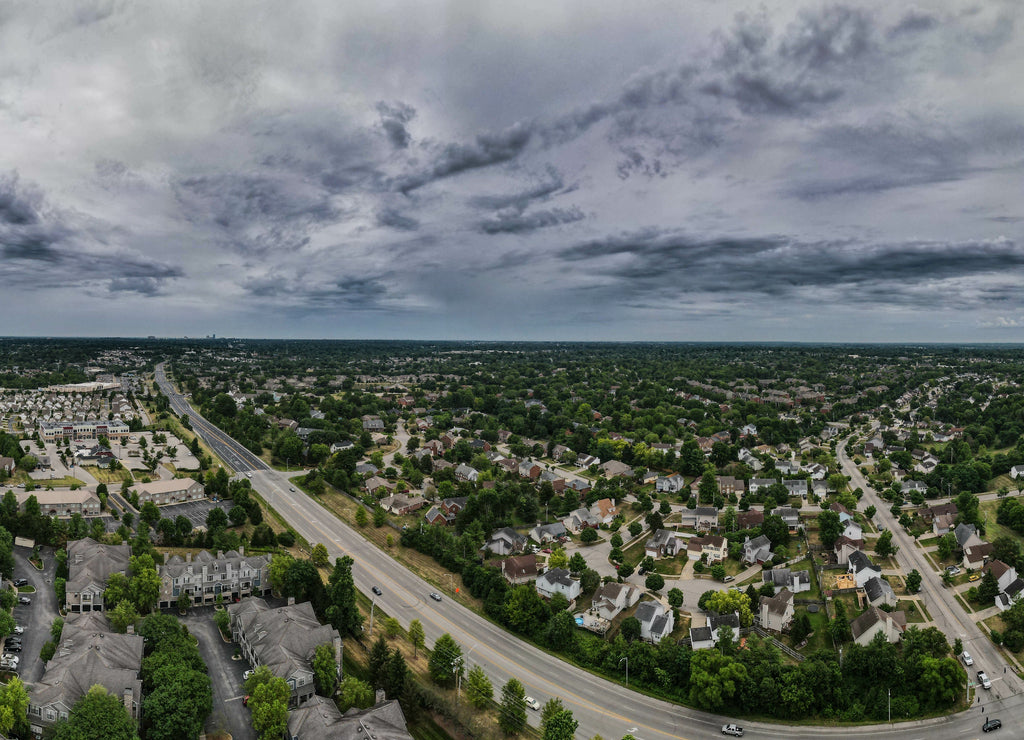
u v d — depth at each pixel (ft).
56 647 383.65
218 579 482.69
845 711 394.93
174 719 328.49
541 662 446.19
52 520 572.51
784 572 539.70
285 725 336.08
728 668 397.39
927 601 515.50
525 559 573.74
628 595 519.19
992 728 371.15
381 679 382.22
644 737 372.58
